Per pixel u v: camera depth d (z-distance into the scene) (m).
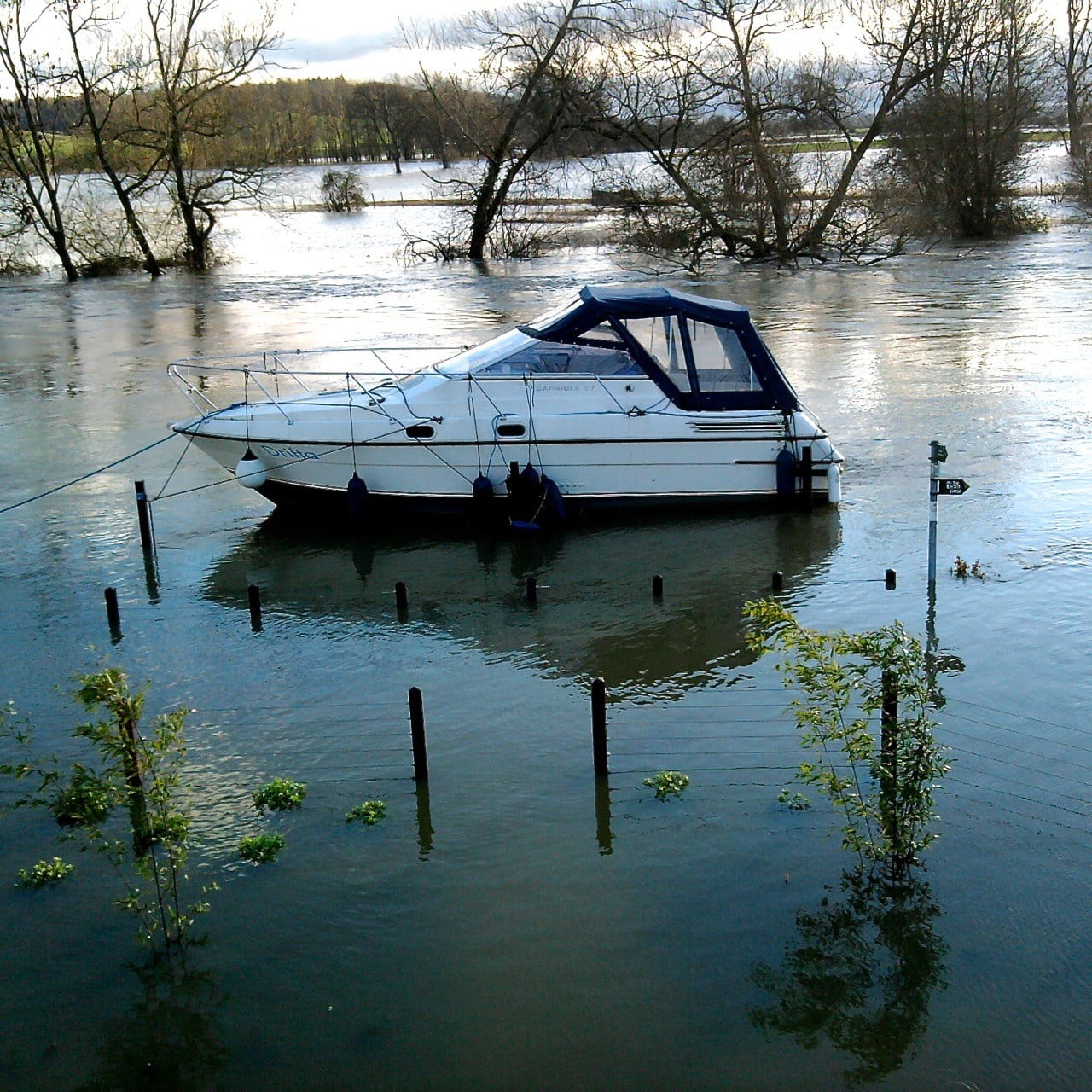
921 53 44.78
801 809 9.67
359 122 121.25
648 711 11.41
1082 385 23.42
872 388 23.92
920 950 8.05
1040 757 10.24
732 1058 7.24
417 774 10.20
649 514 17.16
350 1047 7.41
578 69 45.59
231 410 16.97
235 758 10.70
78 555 16.03
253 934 8.42
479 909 8.59
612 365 16.64
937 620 13.05
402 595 13.94
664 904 8.59
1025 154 54.56
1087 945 8.03
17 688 12.14
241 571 15.42
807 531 16.22
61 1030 7.63
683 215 44.94
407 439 16.47
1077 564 14.43
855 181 51.16
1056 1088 6.97
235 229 68.50
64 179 74.31
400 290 42.12
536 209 60.97
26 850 9.44
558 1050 7.34
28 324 36.69
